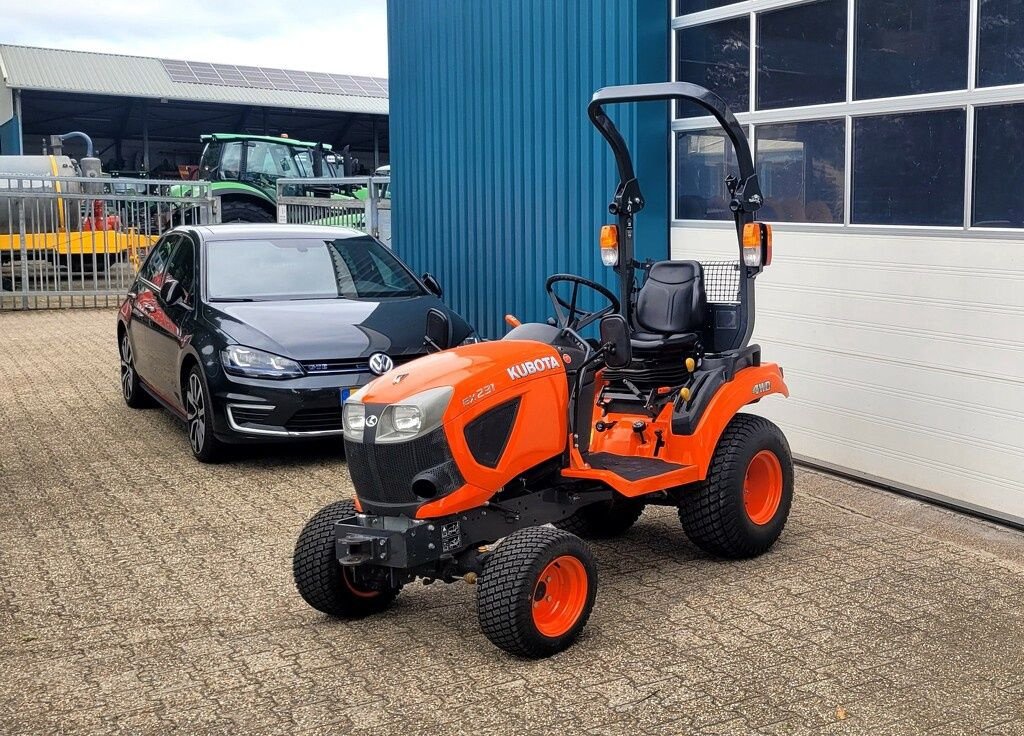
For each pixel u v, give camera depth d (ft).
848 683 13.24
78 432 28.37
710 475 17.02
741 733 12.07
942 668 13.64
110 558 18.62
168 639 15.20
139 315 29.76
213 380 24.04
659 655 14.16
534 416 15.21
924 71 20.38
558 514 15.93
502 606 13.71
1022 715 12.39
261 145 65.82
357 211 45.52
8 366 38.60
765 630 14.88
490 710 12.80
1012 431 19.25
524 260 31.83
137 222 59.47
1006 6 18.78
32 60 105.40
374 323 25.38
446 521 14.48
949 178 20.07
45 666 14.39
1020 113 18.70
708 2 25.43
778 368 18.56
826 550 18.20
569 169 29.30
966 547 18.30
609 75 27.43
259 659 14.47
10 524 20.57
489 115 33.12
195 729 12.57
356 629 15.44
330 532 15.34
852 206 22.08
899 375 21.35
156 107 110.11
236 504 21.71
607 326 15.98
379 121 118.32
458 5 34.37
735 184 17.70
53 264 58.03
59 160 61.26
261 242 28.60
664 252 27.22
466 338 26.23
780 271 23.90
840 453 22.86
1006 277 19.12
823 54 22.54
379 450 14.52
